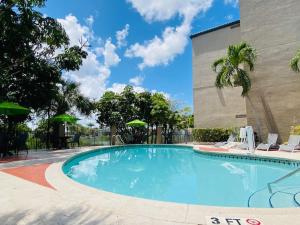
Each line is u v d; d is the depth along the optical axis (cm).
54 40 1579
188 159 1374
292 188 707
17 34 1370
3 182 618
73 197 484
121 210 410
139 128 2370
